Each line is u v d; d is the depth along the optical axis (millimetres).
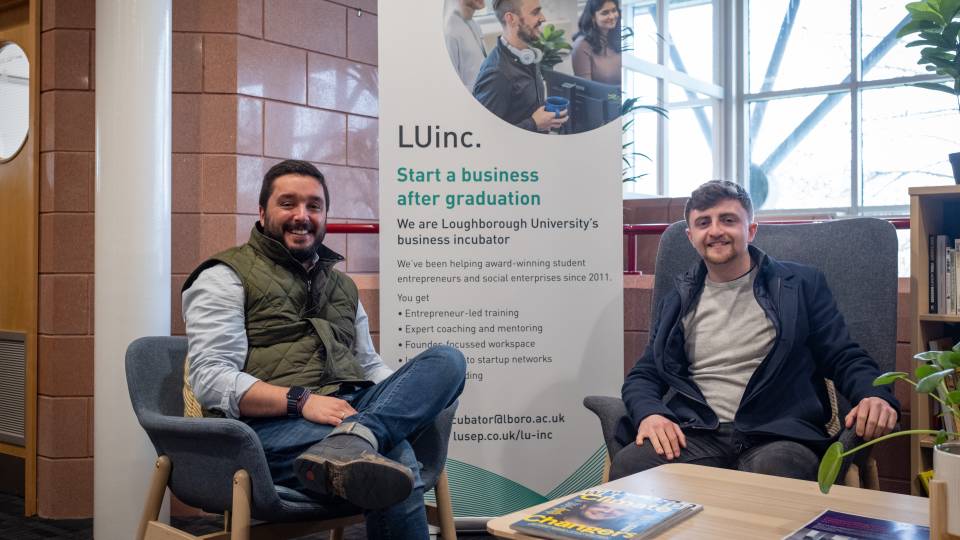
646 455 2113
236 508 1774
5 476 3658
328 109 4055
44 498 3432
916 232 2520
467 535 2822
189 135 3547
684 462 2188
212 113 3570
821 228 2461
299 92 3898
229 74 3586
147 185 3045
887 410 2000
